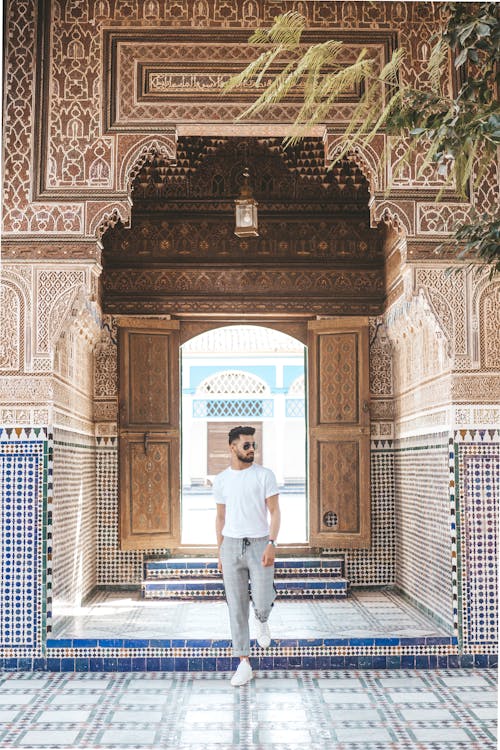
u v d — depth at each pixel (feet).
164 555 22.49
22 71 16.72
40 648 16.01
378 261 22.98
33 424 16.35
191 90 16.71
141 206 22.82
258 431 68.39
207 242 22.89
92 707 13.67
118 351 22.20
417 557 19.67
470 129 11.06
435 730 12.50
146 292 22.68
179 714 13.32
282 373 66.59
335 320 22.65
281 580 21.35
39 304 16.51
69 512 18.33
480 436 16.55
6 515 16.21
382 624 17.60
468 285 16.75
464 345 16.69
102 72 16.74
